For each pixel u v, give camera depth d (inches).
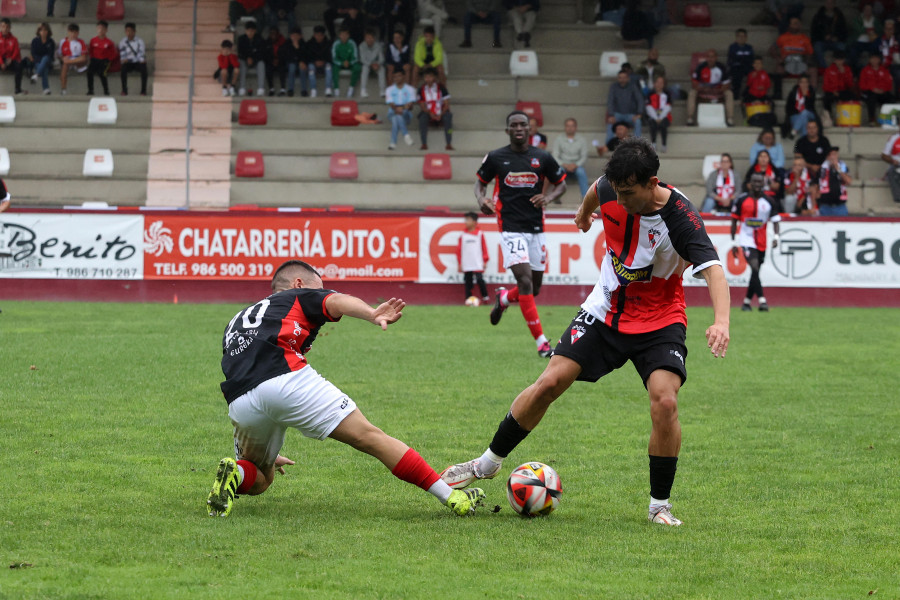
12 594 394.0
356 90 2677.2
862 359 1195.3
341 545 472.7
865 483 618.2
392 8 2642.7
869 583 429.7
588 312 551.8
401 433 744.3
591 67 2810.0
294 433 749.3
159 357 1101.7
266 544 471.8
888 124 2645.2
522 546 478.3
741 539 497.0
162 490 575.8
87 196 2449.6
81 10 2842.0
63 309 1680.6
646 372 535.8
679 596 409.7
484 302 1927.9
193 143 2539.4
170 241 1886.1
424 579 424.2
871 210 2450.8
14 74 2613.2
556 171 1218.0
